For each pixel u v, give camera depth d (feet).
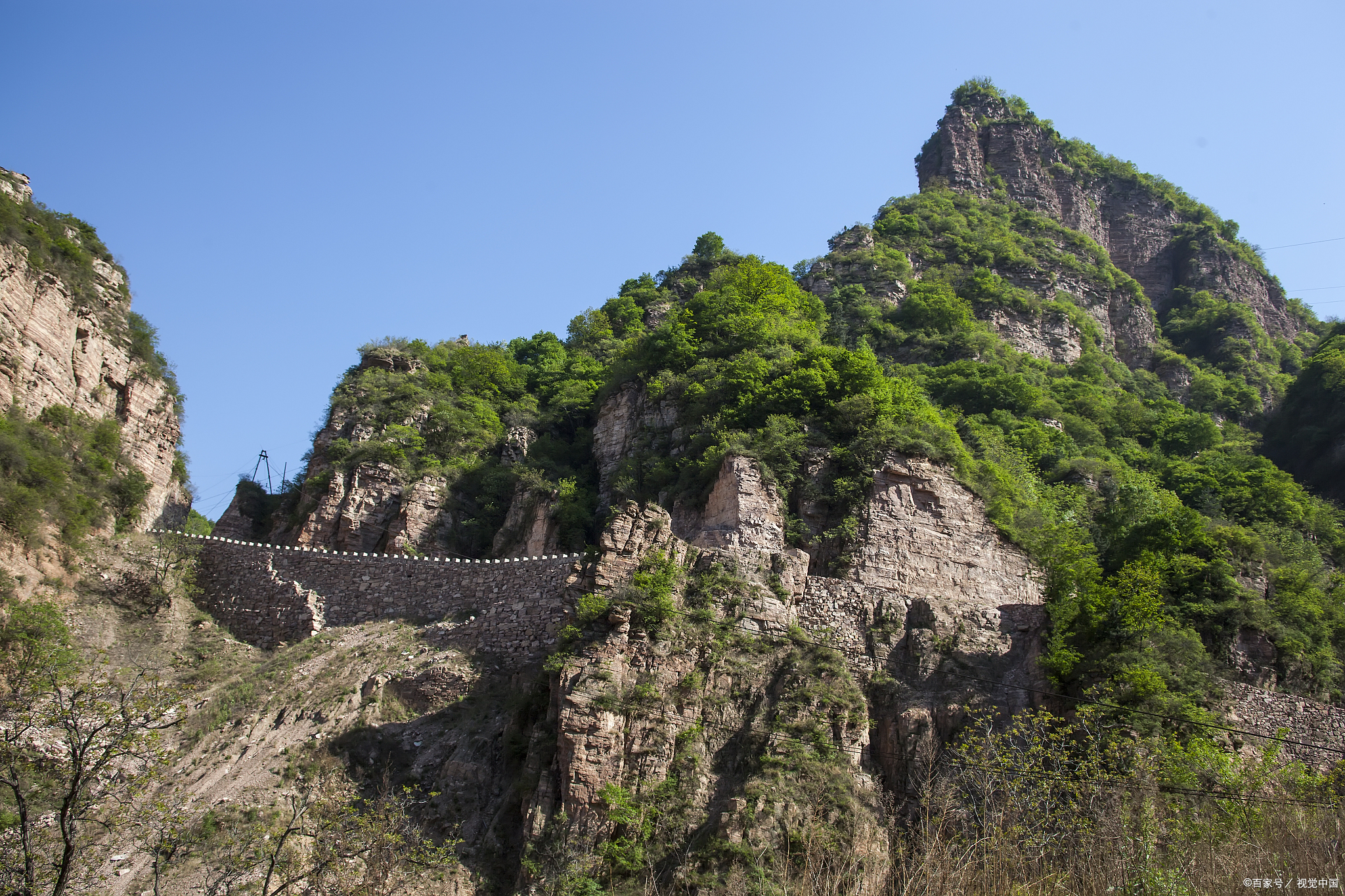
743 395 227.81
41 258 221.87
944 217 476.54
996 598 196.75
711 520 199.31
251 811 143.84
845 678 166.20
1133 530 203.41
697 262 412.98
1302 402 344.49
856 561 192.03
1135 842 119.24
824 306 353.31
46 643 164.45
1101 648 167.22
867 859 138.92
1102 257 494.59
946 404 312.50
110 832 129.39
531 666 171.12
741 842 139.03
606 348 348.79
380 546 242.78
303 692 169.27
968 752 155.43
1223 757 143.43
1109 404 343.26
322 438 271.49
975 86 599.57
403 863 133.80
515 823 145.59
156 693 132.46
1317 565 214.90
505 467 262.47
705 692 159.63
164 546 201.26
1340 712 159.43
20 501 184.24
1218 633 176.35
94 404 228.02
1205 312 475.31
